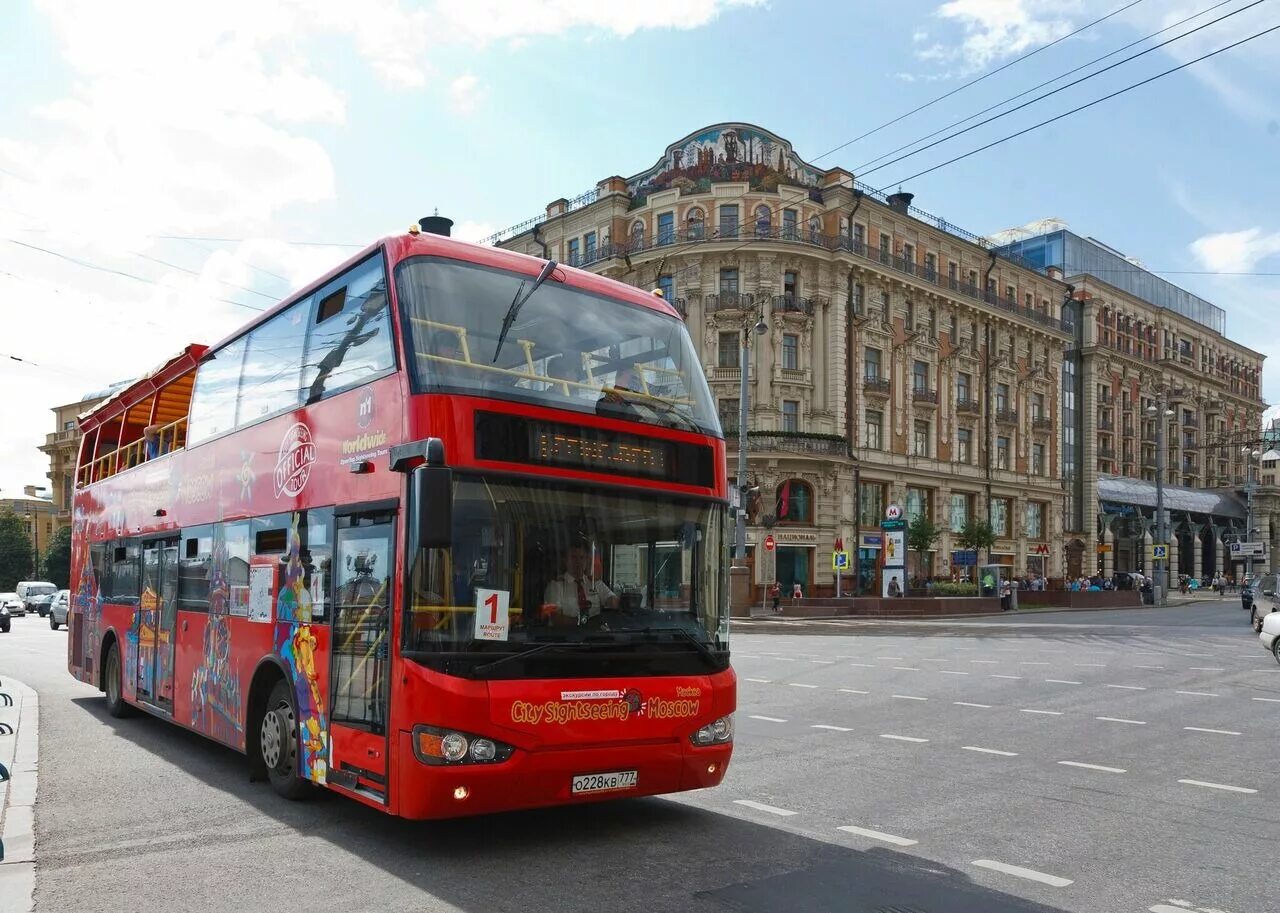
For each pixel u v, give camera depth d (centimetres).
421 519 620
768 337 5166
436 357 685
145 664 1222
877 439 5672
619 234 5494
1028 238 8300
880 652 2406
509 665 646
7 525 9262
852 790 885
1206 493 9212
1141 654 2312
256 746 899
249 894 592
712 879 621
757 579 5041
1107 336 8100
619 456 727
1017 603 5309
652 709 696
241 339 1039
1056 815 795
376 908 566
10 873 632
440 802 626
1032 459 6900
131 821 770
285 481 874
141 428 1451
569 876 627
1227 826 761
